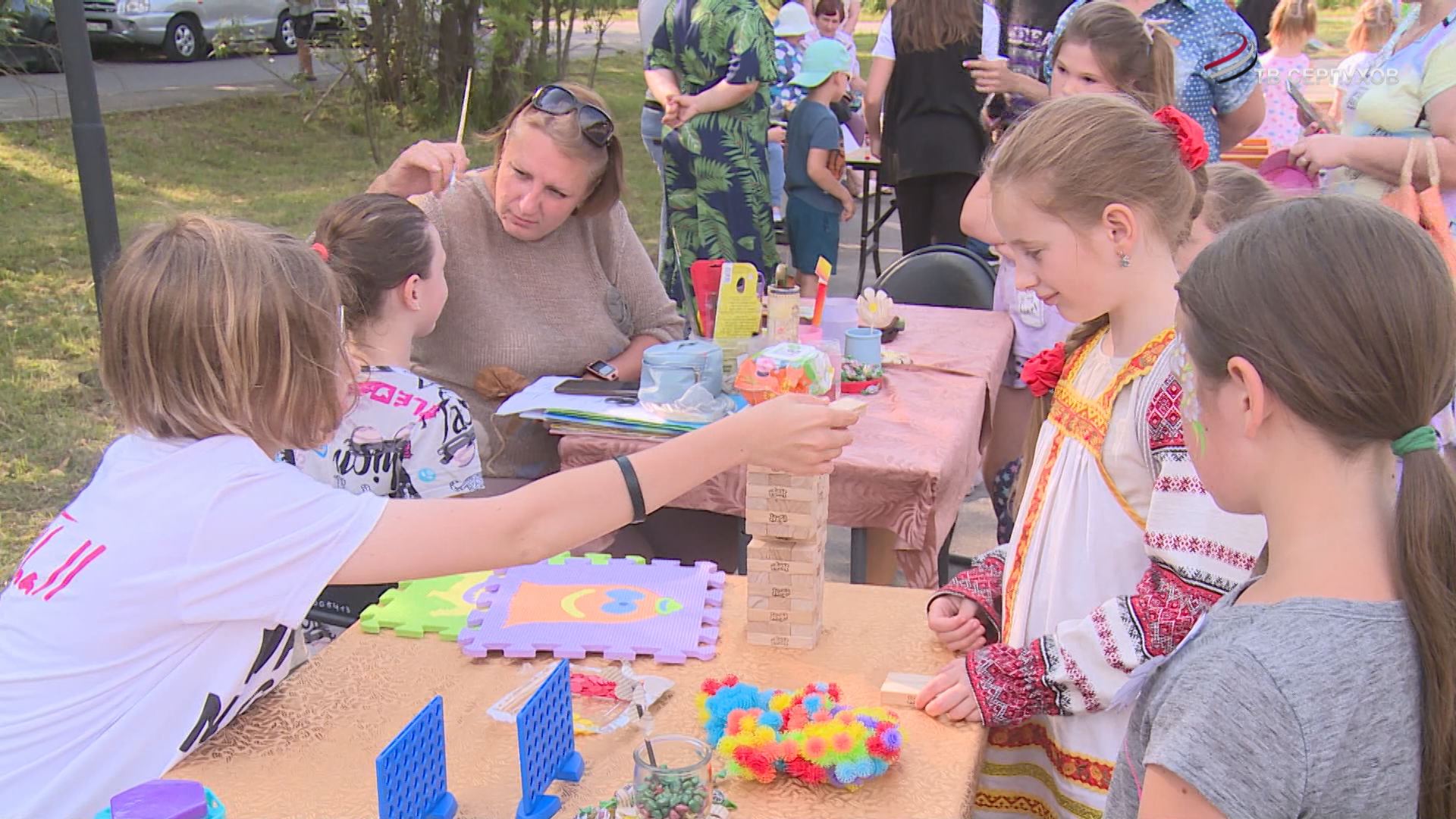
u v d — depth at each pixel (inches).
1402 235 40.4
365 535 56.8
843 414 62.6
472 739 59.0
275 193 372.8
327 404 58.8
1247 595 43.7
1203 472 44.6
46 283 266.5
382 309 89.7
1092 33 122.9
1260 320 40.5
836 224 242.7
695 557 115.8
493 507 58.3
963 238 212.1
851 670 66.3
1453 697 39.2
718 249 206.2
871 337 118.8
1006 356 141.4
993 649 62.6
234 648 58.2
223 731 59.8
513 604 71.6
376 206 90.6
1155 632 58.1
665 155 208.5
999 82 166.9
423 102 478.9
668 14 209.5
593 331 120.2
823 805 54.0
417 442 89.1
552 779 54.5
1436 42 135.0
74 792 56.3
